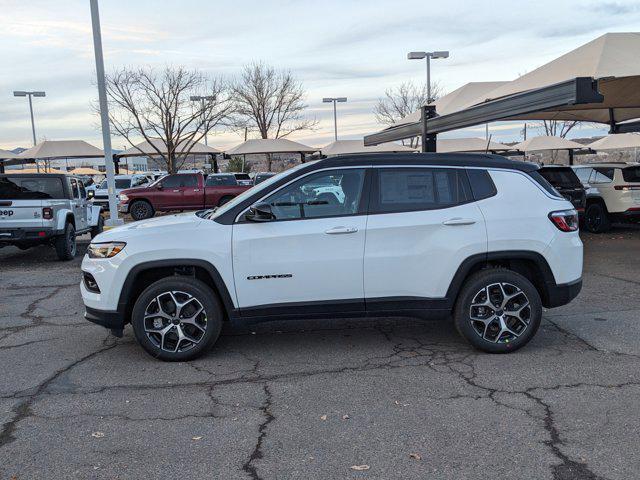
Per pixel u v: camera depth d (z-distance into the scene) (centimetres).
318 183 515
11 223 1087
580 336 575
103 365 512
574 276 530
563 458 335
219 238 501
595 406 406
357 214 510
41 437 372
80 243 1514
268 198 511
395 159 522
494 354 522
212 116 2898
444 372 480
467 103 1406
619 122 1997
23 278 996
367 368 494
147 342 508
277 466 332
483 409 405
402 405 415
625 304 707
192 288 502
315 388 450
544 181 538
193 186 2133
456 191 520
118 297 507
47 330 639
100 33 1463
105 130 1490
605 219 1444
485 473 321
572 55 1109
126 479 321
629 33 1088
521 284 513
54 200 1133
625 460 332
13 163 3200
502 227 511
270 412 407
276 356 530
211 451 351
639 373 470
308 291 507
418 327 621
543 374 471
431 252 507
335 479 318
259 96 4038
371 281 508
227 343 571
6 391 453
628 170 1406
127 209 2100
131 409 415
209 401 428
